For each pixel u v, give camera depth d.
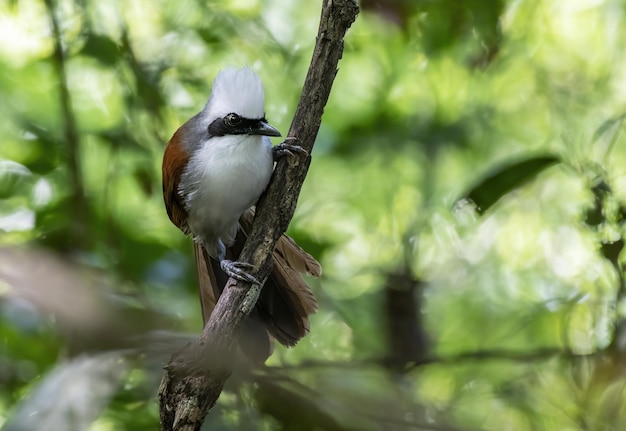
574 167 8.66
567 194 13.02
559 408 9.64
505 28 13.00
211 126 8.84
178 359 6.98
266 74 12.89
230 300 7.20
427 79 13.55
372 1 10.59
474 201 8.82
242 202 8.83
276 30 13.37
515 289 12.70
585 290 9.95
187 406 6.90
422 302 11.60
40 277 8.65
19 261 8.79
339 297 12.23
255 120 8.62
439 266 12.67
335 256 12.92
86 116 13.22
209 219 9.07
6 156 12.46
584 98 13.27
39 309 8.86
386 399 9.34
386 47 13.42
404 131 13.00
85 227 10.99
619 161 11.58
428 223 12.78
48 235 10.60
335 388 9.51
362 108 13.77
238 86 8.61
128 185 12.92
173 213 9.46
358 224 13.47
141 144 12.14
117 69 12.12
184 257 11.27
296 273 8.79
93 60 12.27
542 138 13.39
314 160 13.55
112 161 11.99
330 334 11.85
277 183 7.43
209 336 7.08
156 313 9.46
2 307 10.05
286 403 8.72
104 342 8.75
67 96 11.65
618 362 8.20
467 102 13.55
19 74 13.27
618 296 8.18
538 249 12.91
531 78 13.53
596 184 8.27
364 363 9.80
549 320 11.65
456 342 12.34
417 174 13.23
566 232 12.83
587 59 13.52
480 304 12.58
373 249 13.04
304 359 10.27
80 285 8.78
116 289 9.70
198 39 12.60
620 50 13.45
